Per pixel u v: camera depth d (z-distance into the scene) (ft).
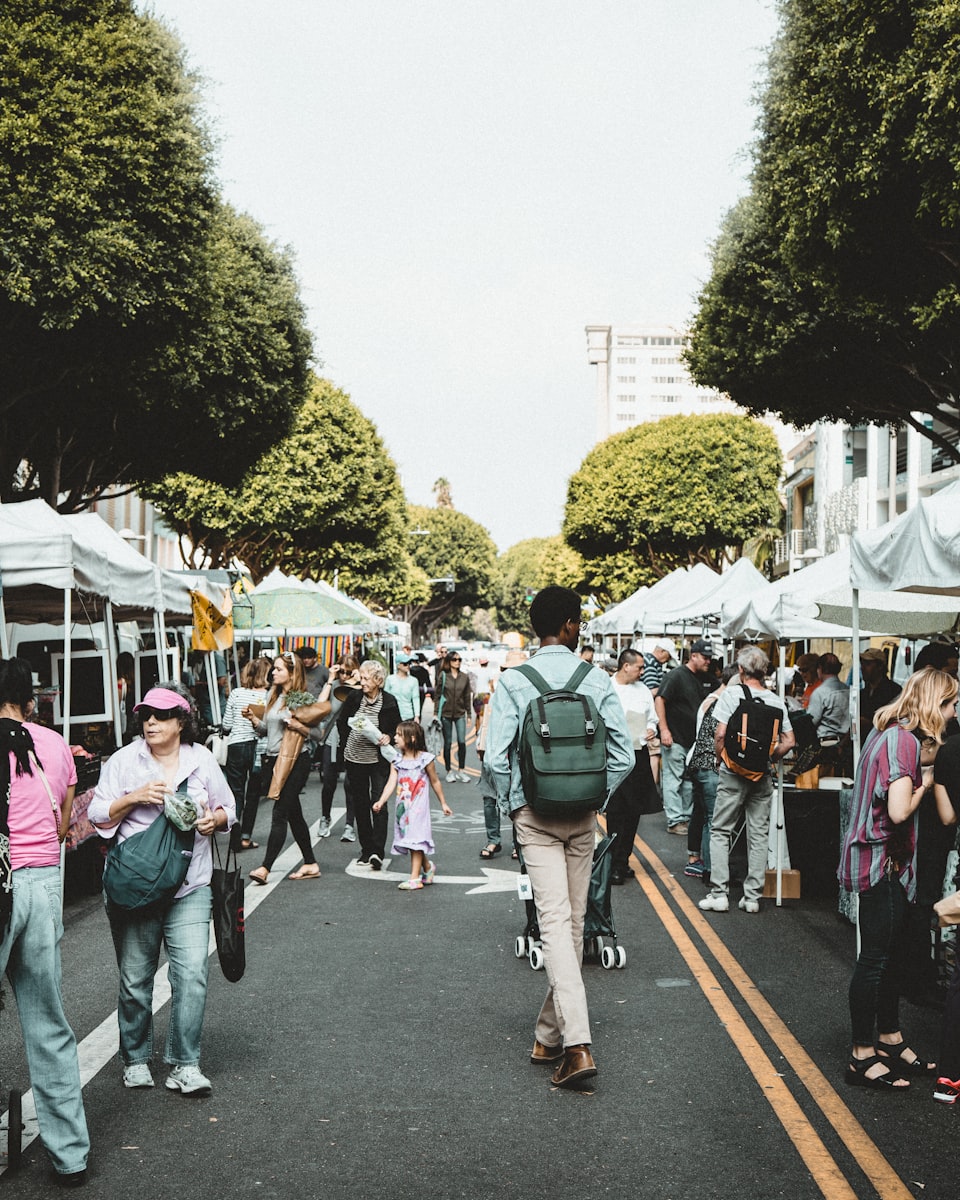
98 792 16.49
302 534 145.07
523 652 37.63
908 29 39.01
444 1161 14.44
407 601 253.44
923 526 21.42
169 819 16.24
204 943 16.83
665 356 612.70
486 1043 19.24
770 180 50.19
